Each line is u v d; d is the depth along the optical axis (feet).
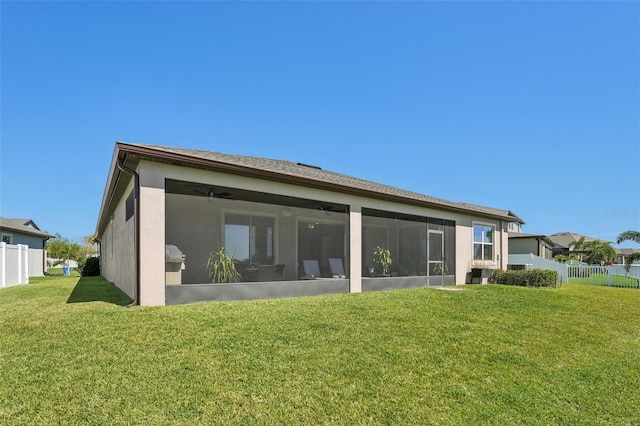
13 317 20.48
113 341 15.94
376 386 13.23
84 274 70.74
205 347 15.62
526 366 16.21
